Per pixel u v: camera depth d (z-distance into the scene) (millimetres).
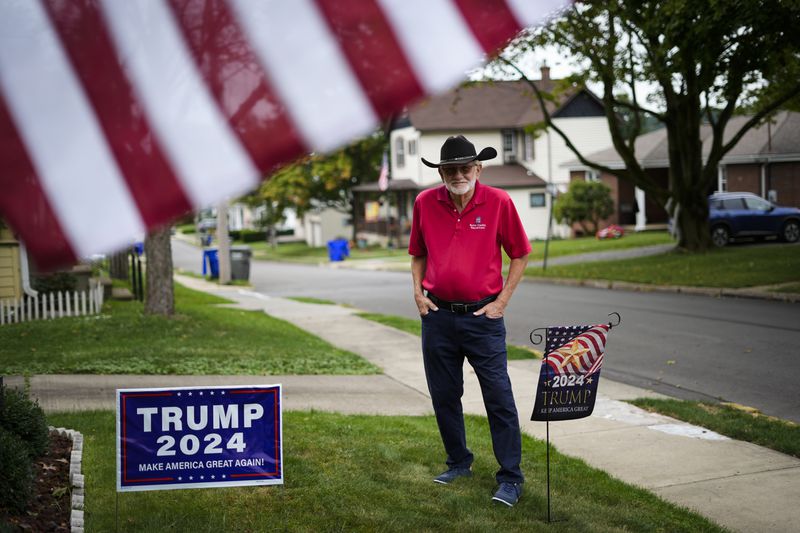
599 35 19828
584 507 5176
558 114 47594
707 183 25641
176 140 2184
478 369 5441
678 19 17484
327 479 5477
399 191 50469
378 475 5648
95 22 2105
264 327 15023
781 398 8648
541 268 26188
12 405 5441
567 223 43750
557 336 5016
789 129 34875
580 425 7574
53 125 2100
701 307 15875
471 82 21297
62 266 2105
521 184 46969
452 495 5250
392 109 2279
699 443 6914
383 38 2277
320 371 10516
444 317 5438
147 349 11633
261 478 4488
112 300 19594
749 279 18625
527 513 5020
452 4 2287
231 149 2195
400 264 37750
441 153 5250
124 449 4355
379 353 12281
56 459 5605
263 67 2230
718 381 9547
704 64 18969
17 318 14734
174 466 4402
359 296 22812
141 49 2139
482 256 5387
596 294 19469
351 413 7992
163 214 2158
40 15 2074
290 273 36938
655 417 7852
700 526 4938
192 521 4648
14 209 2080
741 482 5879
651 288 19703
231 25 2203
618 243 34031
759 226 29484
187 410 4406
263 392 4477
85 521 4566
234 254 31578
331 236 61188
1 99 2068
